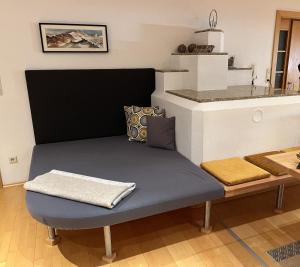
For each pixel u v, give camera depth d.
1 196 2.73
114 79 2.99
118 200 1.70
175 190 1.87
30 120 2.87
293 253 1.88
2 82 2.67
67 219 1.59
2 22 2.54
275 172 2.14
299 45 3.90
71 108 2.91
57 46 2.72
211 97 2.43
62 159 2.44
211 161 2.36
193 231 2.14
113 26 2.89
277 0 3.47
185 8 3.10
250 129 2.52
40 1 2.60
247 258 1.83
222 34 3.04
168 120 2.64
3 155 2.87
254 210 2.43
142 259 1.84
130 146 2.77
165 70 3.01
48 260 1.84
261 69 3.69
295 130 2.74
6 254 1.90
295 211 2.39
